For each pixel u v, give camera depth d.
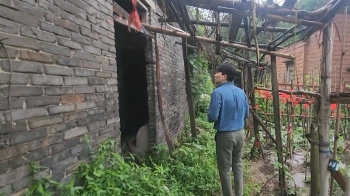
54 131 1.53
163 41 4.21
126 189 1.99
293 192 3.35
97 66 2.08
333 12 1.86
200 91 7.55
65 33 1.64
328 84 2.16
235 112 2.74
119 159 2.10
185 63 4.15
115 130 2.41
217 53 4.64
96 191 1.65
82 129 1.84
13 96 1.23
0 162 1.16
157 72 3.44
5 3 1.18
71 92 1.71
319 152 2.25
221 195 3.12
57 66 1.56
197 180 3.15
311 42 8.05
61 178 1.59
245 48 2.97
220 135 2.78
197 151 3.84
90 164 1.88
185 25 2.66
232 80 2.91
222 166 2.83
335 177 2.17
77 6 1.78
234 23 2.37
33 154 1.36
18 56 1.26
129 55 5.42
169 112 4.62
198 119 7.02
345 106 5.37
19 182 1.27
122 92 5.53
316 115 2.28
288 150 4.78
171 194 2.31
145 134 3.79
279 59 11.88
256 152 5.03
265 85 7.41
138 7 3.44
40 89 1.41
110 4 2.35
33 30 1.36
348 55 7.04
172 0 1.95
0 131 1.16
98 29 2.10
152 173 2.50
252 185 3.51
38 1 1.39
